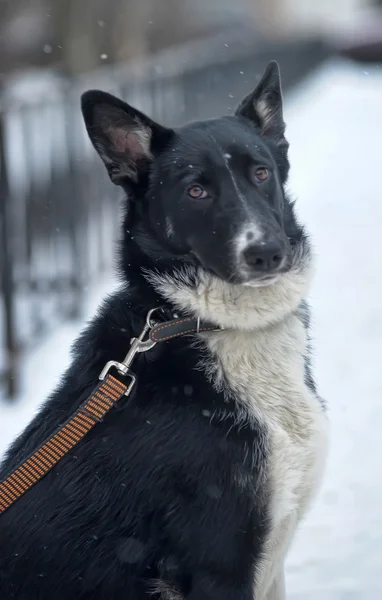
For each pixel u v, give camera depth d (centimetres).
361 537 411
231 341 290
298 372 298
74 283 756
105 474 273
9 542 273
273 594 309
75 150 798
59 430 274
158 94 1180
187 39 3027
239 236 285
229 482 270
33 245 707
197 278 293
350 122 2117
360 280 860
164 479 269
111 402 275
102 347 292
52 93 755
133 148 306
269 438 279
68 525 271
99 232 863
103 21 1681
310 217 1167
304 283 305
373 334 704
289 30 4197
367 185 1379
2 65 1698
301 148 1731
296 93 2580
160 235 299
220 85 1756
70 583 271
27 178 683
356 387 595
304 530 420
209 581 270
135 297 299
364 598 362
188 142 303
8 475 275
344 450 502
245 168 301
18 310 668
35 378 616
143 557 273
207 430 273
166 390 278
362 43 3544
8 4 1748
